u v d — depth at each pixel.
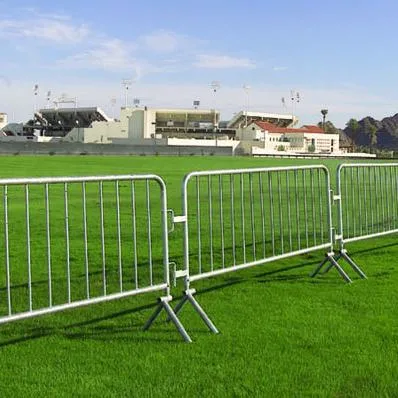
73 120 160.12
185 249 6.11
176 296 6.98
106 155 66.81
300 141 137.50
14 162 43.62
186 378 4.40
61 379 4.43
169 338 5.41
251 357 4.85
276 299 6.80
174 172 34.47
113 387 4.26
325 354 4.89
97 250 10.12
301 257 9.36
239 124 154.00
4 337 5.49
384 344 5.13
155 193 20.84
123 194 20.50
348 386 4.21
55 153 65.19
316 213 15.48
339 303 6.60
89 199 18.81
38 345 5.24
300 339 5.30
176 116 147.75
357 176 10.95
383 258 9.34
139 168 38.38
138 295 7.03
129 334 5.55
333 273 8.26
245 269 8.42
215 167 41.16
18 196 19.53
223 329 5.65
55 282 7.80
